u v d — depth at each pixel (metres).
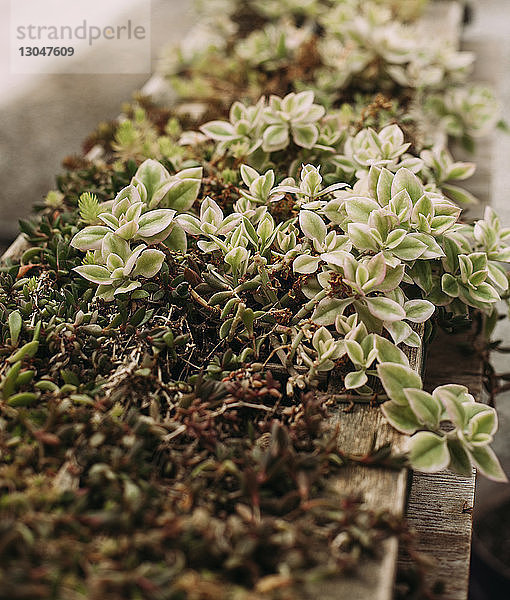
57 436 0.43
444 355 0.64
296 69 0.83
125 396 0.47
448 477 0.53
